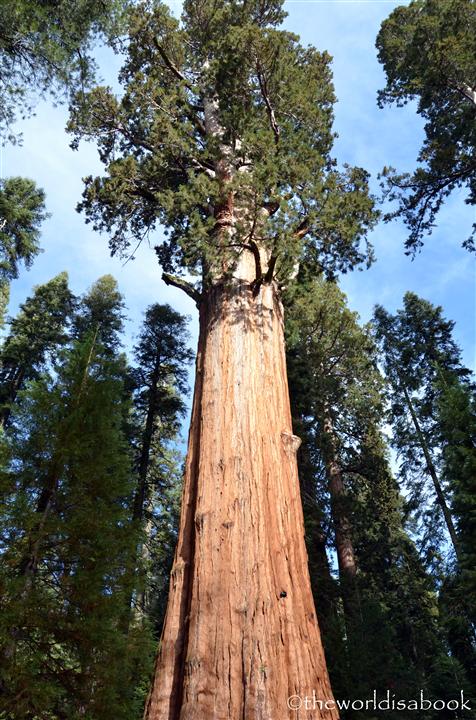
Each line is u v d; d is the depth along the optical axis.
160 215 9.18
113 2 10.07
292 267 8.20
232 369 7.18
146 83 10.91
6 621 6.28
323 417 17.06
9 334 23.20
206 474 6.28
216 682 4.74
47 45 9.66
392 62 17.97
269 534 5.85
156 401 19.64
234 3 12.64
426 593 18.48
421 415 19.61
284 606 5.32
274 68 10.14
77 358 9.57
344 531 14.97
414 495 18.67
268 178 7.79
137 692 9.82
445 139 16.03
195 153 10.09
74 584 7.19
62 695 6.60
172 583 5.86
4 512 7.18
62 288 24.56
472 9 15.34
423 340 21.78
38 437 8.19
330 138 10.73
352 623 12.06
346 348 18.83
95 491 8.22
